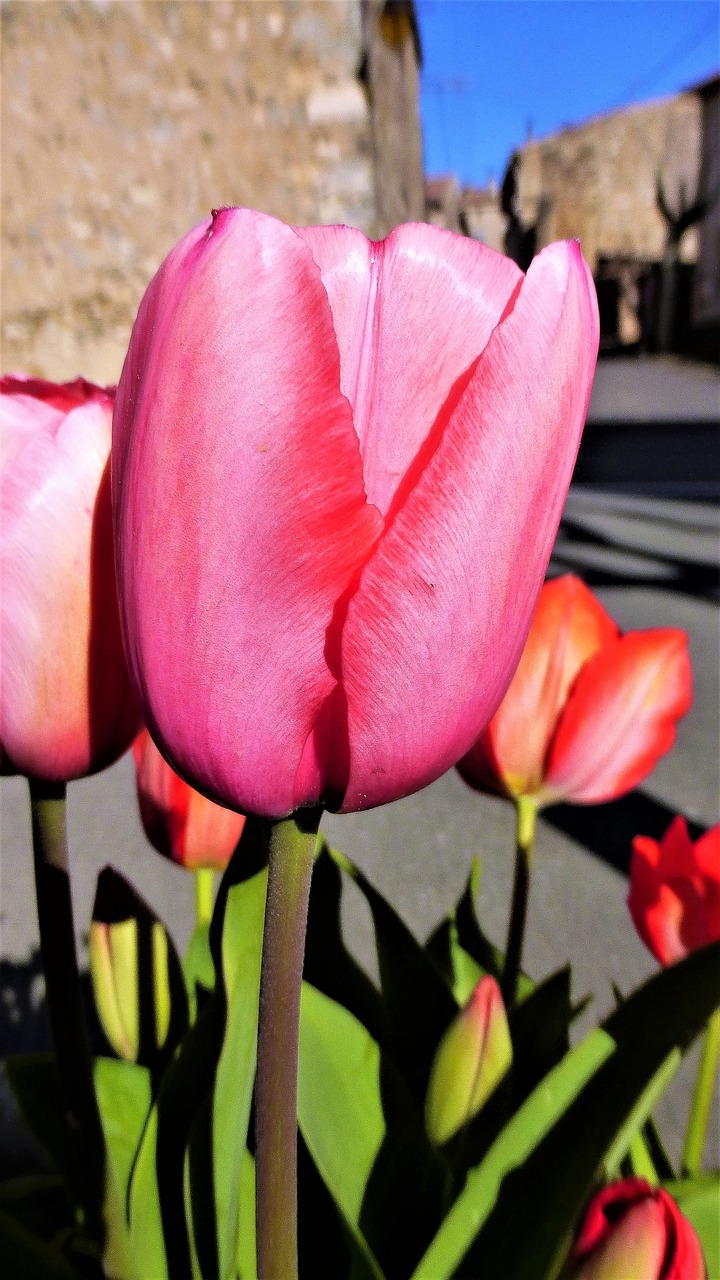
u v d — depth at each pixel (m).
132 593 0.12
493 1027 0.20
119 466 0.12
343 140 1.62
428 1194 0.22
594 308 0.13
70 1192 0.23
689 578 1.56
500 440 0.11
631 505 2.36
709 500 2.38
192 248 0.11
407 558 0.11
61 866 0.17
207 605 0.11
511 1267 0.18
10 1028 0.55
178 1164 0.22
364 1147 0.21
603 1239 0.16
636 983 0.59
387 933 0.26
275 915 0.13
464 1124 0.21
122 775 0.96
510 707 0.24
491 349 0.11
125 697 0.16
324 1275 0.23
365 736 0.12
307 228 0.13
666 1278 0.16
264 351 0.11
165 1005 0.25
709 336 6.91
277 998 0.13
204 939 0.28
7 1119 0.36
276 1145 0.14
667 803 0.86
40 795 0.17
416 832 0.82
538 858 0.77
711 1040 0.26
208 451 0.11
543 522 0.13
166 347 0.11
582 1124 0.18
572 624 0.24
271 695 0.12
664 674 0.24
